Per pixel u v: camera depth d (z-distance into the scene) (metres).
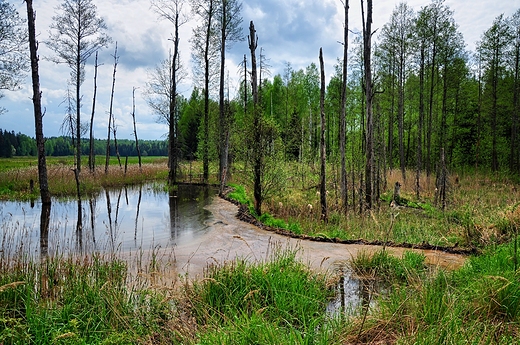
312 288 5.53
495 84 26.53
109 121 30.16
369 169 13.97
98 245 9.02
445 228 11.07
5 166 34.91
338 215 12.98
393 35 23.48
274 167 13.93
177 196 20.09
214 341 3.54
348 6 15.13
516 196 16.22
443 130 25.22
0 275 5.29
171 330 4.08
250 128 13.82
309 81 41.88
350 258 8.12
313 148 27.89
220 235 10.48
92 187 22.36
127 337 3.89
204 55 27.00
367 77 14.19
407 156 34.84
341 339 3.77
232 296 5.07
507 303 4.55
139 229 11.30
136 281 5.88
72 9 23.06
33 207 15.39
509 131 31.23
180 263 7.46
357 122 28.62
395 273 6.75
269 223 12.23
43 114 15.78
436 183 19.88
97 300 4.70
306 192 17.84
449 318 3.83
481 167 29.75
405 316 4.20
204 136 27.42
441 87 27.22
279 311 4.73
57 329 4.04
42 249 8.41
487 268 6.16
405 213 13.86
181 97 48.88
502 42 24.67
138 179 28.95
